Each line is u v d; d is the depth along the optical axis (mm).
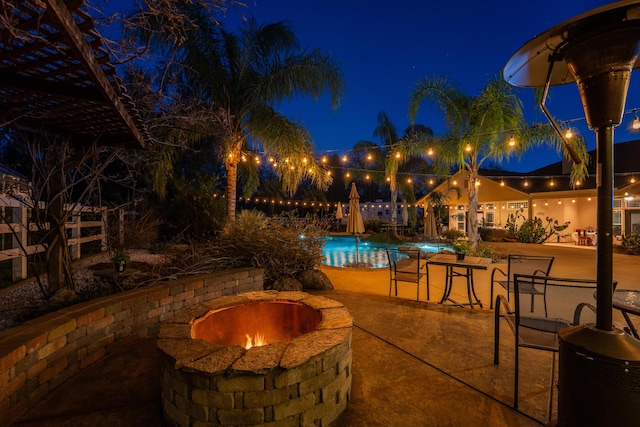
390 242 15930
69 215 3828
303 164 8531
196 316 2564
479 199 16953
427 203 17891
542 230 14055
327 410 2080
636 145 14352
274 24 8461
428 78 10242
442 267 7730
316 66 8281
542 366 2803
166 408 2053
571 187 13484
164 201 12031
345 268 7676
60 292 3502
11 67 2021
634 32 1410
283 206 20969
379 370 2750
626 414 1426
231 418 1844
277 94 8320
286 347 2090
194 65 7555
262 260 5473
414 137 11305
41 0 1287
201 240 9188
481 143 9938
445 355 3023
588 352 1496
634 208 12328
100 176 4738
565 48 1610
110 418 2104
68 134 3668
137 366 2791
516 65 1918
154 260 7207
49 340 2393
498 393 2402
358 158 21422
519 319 2377
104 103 2568
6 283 5105
